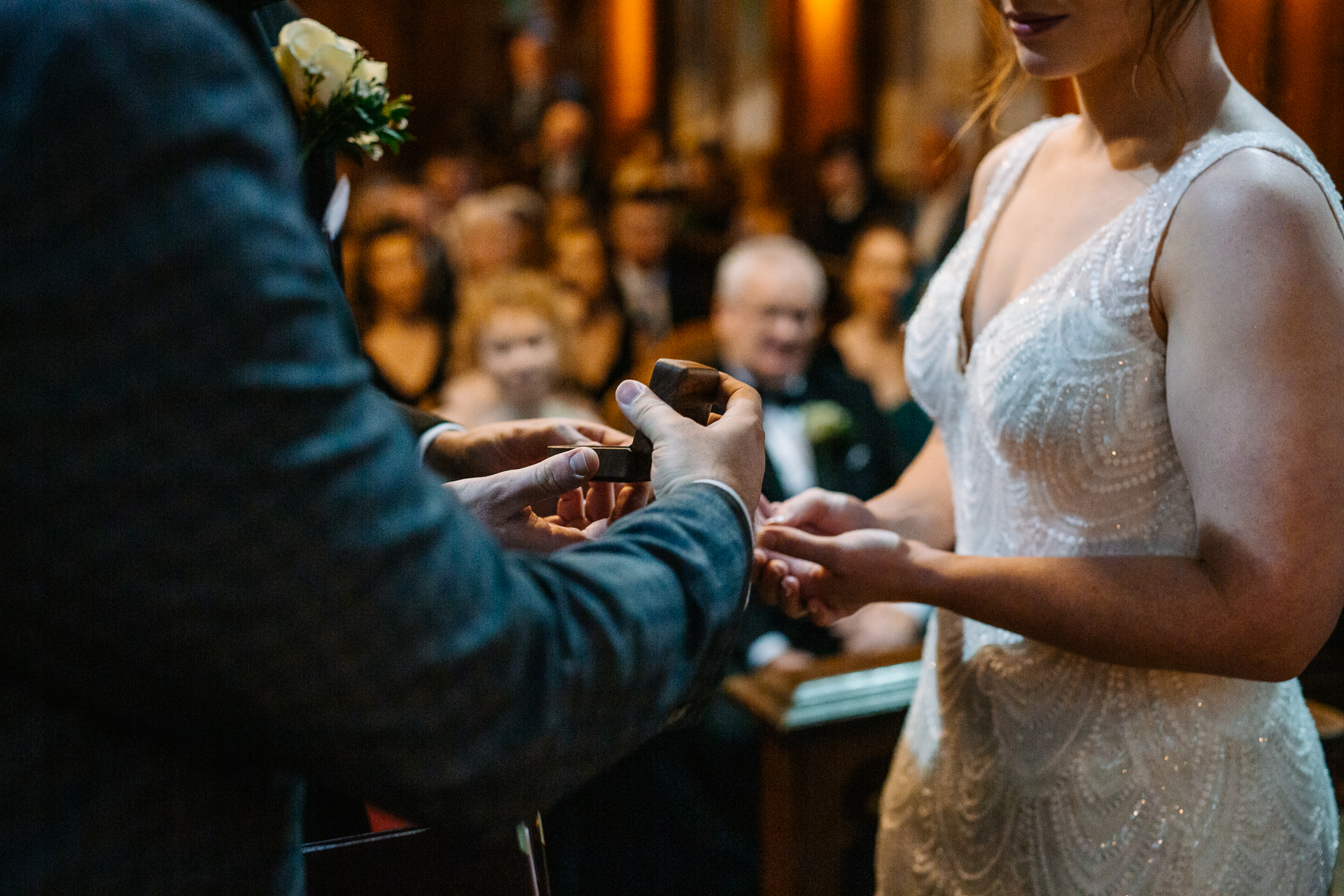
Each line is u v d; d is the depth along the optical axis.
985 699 1.12
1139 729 1.03
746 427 0.73
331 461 0.48
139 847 0.51
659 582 0.60
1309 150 0.98
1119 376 0.99
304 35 0.90
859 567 1.02
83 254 0.45
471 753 0.51
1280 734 1.05
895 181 7.91
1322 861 1.10
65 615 0.47
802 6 8.57
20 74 0.46
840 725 1.72
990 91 1.26
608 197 7.18
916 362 1.23
